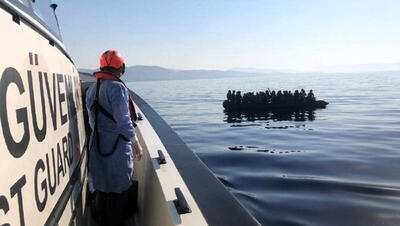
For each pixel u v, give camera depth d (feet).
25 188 4.19
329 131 73.92
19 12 4.58
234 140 63.62
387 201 25.38
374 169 36.27
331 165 38.52
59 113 6.30
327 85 416.67
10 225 3.70
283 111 136.56
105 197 9.59
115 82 8.86
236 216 5.75
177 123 104.42
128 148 9.18
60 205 5.78
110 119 8.91
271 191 28.17
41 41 5.57
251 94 154.10
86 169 10.29
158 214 7.46
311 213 22.94
